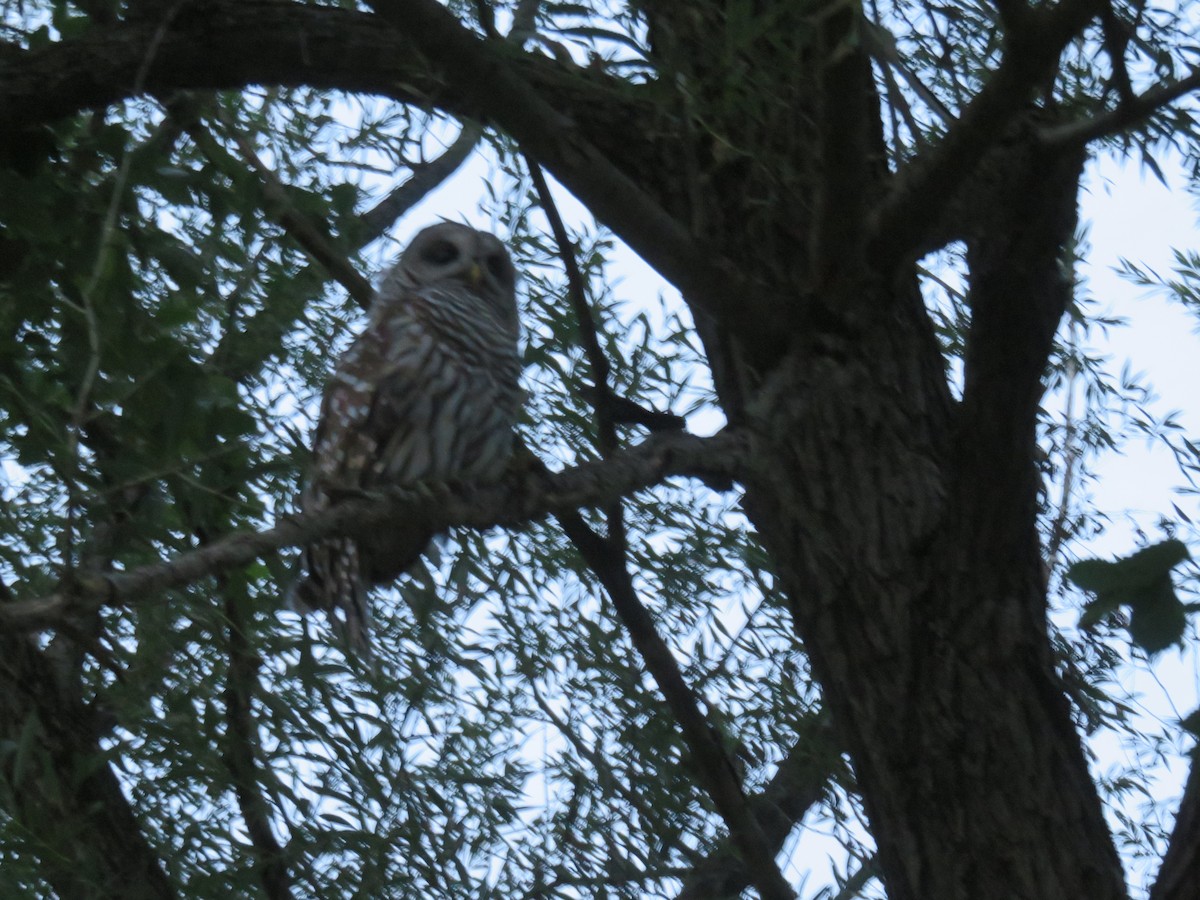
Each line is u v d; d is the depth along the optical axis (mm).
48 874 7469
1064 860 7914
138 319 6902
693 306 8938
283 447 7434
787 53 7301
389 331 9461
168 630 7969
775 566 8727
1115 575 3955
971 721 8094
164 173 7020
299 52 8258
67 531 5305
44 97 7949
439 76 7758
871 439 8398
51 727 8469
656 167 8609
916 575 8266
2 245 7051
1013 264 7668
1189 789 7812
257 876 7879
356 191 7629
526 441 9992
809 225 8398
